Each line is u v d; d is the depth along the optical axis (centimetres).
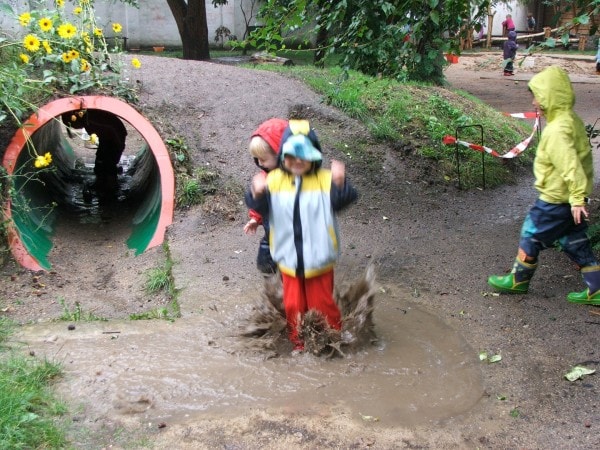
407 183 793
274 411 367
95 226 794
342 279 547
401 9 604
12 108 642
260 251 522
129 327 468
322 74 1039
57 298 555
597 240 593
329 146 816
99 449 332
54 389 382
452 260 591
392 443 340
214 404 374
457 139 821
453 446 338
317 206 403
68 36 716
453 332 460
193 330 462
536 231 484
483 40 3050
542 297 509
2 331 454
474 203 769
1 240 593
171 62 950
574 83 1986
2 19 874
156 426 353
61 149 1041
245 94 884
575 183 439
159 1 2416
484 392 387
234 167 746
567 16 2417
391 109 920
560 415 363
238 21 2503
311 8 647
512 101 1658
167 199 677
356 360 423
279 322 440
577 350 429
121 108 690
